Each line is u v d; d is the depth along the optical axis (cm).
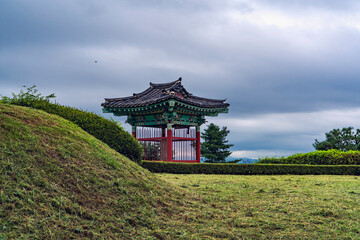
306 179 1424
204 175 1600
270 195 936
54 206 525
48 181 587
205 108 2367
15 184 535
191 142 2522
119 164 829
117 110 2384
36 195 530
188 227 589
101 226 518
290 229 612
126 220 567
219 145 3819
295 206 788
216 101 2664
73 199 568
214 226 605
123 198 641
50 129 834
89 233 483
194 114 2428
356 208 773
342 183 1245
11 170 569
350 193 982
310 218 684
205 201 806
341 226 632
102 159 805
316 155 2061
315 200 859
